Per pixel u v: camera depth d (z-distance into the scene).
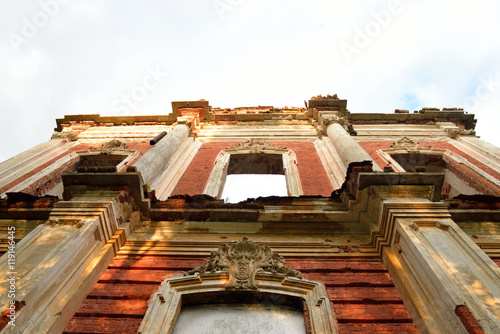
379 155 14.62
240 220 8.05
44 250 5.83
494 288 4.96
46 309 5.21
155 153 12.22
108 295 6.09
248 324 5.57
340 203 8.25
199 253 7.25
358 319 5.53
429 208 6.96
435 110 19.69
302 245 7.45
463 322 4.51
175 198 8.46
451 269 5.33
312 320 5.43
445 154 14.66
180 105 19.16
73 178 7.71
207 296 6.06
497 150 14.28
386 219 7.03
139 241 7.55
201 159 14.50
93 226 6.65
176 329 5.48
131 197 7.91
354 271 6.73
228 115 19.12
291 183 12.10
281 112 20.42
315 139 16.38
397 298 5.99
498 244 7.31
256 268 6.48
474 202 8.16
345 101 18.80
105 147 15.94
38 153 14.93
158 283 6.39
